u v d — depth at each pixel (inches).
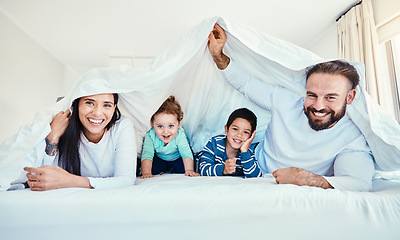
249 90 59.3
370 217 28.1
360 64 41.6
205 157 59.6
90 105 41.5
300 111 51.5
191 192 29.2
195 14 142.2
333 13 140.8
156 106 51.4
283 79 53.4
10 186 35.6
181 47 43.3
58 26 155.2
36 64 175.8
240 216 27.8
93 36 167.8
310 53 43.4
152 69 42.5
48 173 32.4
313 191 30.0
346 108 45.1
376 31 118.3
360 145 45.4
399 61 112.8
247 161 53.5
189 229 27.3
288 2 131.3
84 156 46.6
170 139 59.2
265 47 44.5
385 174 48.6
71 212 26.9
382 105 112.3
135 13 140.9
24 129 36.5
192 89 62.7
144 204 27.8
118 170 42.3
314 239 27.4
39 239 26.2
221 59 56.4
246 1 130.8
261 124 62.6
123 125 46.9
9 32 146.0
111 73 41.3
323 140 48.3
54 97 201.9
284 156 52.6
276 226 27.6
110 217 27.0
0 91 140.9
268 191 29.5
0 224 26.2
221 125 67.9
